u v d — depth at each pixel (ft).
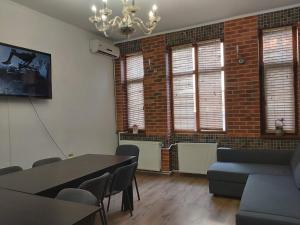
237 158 13.02
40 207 4.99
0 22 10.74
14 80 10.94
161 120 16.21
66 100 13.98
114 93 17.99
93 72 16.03
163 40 16.06
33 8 12.03
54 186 6.71
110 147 17.38
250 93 13.60
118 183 8.91
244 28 13.65
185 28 15.43
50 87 12.64
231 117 14.17
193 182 14.19
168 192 12.58
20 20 11.58
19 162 11.46
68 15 12.99
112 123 17.72
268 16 13.08
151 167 16.20
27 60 11.51
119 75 17.88
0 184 6.86
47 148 12.81
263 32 13.55
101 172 8.71
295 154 11.06
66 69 14.02
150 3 11.73
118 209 10.66
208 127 15.34
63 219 4.40
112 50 16.80
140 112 17.47
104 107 16.96
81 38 15.10
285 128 13.23
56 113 13.37
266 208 7.13
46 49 12.85
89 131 15.57
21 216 4.55
